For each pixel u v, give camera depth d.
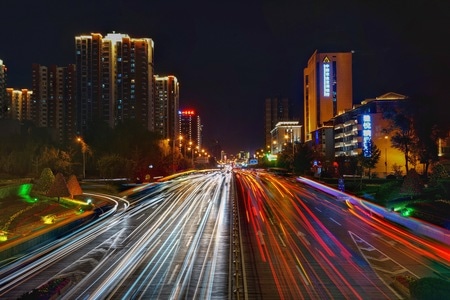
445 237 26.09
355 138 103.25
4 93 131.00
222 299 15.74
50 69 160.88
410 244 25.48
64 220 34.62
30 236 26.91
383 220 35.03
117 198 53.41
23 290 17.25
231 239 27.09
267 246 25.00
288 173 103.75
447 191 40.97
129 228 31.91
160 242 26.38
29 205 39.84
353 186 61.69
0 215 34.50
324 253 23.17
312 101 158.00
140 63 152.00
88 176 84.06
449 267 20.22
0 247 23.42
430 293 14.27
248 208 42.69
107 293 16.47
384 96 97.00
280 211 40.44
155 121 180.62
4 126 81.88
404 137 68.06
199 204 46.41
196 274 19.11
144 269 20.03
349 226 32.09
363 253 23.14
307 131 171.88
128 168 78.50
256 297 15.93
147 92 155.00
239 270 19.73
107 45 148.88
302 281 17.95
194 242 26.25
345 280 18.06
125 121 97.12
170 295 16.22
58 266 20.92
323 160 104.06
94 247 25.28
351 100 147.25
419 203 38.94
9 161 67.00
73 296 16.11
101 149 89.31
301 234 28.80
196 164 166.25
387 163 90.88
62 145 93.00
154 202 48.97
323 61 148.25
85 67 146.88
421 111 64.75
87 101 146.88
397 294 16.16
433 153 63.50
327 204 45.88
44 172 47.84
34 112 160.00
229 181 83.81
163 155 98.25
